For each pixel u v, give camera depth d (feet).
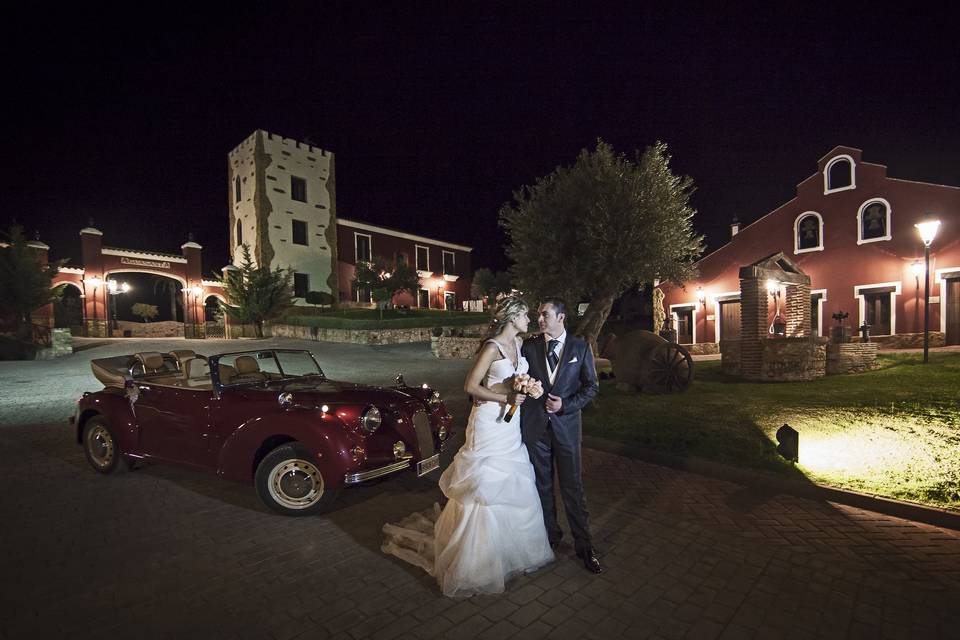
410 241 130.21
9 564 11.30
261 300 93.56
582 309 46.55
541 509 10.91
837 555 11.37
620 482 16.76
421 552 11.35
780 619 8.97
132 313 121.49
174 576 10.73
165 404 16.44
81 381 42.34
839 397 29.37
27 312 69.21
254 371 17.35
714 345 73.46
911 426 21.66
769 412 25.89
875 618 8.95
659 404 29.12
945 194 57.31
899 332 60.13
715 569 10.80
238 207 104.06
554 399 10.37
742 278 40.09
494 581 9.77
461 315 114.42
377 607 9.48
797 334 47.70
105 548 12.10
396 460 14.57
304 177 104.32
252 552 11.83
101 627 8.89
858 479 15.53
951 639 8.32
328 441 13.43
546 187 36.50
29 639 8.55
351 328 81.15
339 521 13.69
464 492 9.94
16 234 70.54
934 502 13.52
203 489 16.47
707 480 16.89
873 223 62.64
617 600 9.65
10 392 37.22
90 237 87.61
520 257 36.42
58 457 20.44
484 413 10.48
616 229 32.07
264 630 8.79
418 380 42.80
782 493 15.52
